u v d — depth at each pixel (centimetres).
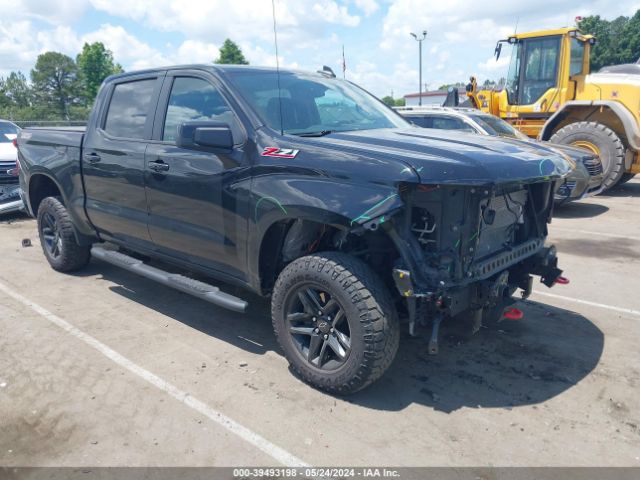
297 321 343
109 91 492
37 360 384
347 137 348
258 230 347
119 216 466
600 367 373
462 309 316
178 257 429
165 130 422
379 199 288
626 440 292
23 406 325
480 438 294
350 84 483
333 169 311
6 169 861
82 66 7288
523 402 330
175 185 399
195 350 400
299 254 354
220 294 381
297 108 390
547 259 387
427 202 302
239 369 371
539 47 1131
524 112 1172
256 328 440
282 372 367
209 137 343
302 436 296
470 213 303
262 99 380
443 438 294
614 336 422
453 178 285
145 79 455
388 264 333
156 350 400
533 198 382
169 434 298
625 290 529
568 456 279
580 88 1112
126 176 445
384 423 307
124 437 296
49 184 590
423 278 302
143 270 445
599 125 1035
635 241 721
